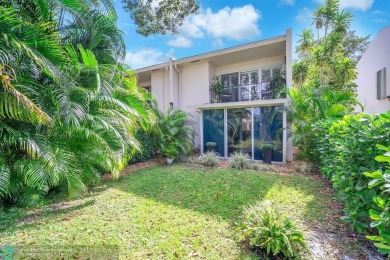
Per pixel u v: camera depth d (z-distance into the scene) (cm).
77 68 480
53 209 441
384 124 249
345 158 312
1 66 341
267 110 969
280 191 533
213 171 765
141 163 934
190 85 1274
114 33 638
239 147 1042
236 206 445
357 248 291
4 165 416
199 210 427
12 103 354
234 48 1043
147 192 543
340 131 379
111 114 532
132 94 585
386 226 179
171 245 308
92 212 423
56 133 474
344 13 1307
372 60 1147
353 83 1376
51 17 496
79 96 450
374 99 1125
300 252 280
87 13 557
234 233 331
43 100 422
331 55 1335
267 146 932
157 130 936
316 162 743
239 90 1191
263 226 296
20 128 431
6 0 427
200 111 1141
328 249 289
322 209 423
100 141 485
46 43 407
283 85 1049
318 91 882
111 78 530
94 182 583
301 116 832
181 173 740
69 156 475
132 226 364
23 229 357
